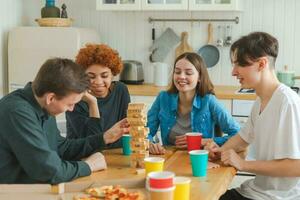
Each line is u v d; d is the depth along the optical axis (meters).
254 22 4.30
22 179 1.76
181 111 2.55
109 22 4.61
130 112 1.92
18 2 4.49
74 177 1.74
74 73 1.70
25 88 1.78
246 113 3.73
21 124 1.67
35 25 4.64
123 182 1.61
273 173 1.92
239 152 2.25
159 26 4.52
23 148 1.66
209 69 4.45
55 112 1.77
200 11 4.36
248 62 1.98
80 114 2.43
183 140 2.34
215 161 2.08
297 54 4.24
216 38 4.40
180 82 2.45
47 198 1.50
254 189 2.09
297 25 4.21
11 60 4.16
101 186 1.60
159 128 2.91
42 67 1.70
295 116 1.89
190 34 4.46
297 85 4.18
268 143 1.99
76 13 4.63
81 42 4.08
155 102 2.65
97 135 2.14
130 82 4.37
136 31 4.57
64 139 2.14
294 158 1.87
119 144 2.35
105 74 2.54
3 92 4.30
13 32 4.13
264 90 2.03
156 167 1.76
